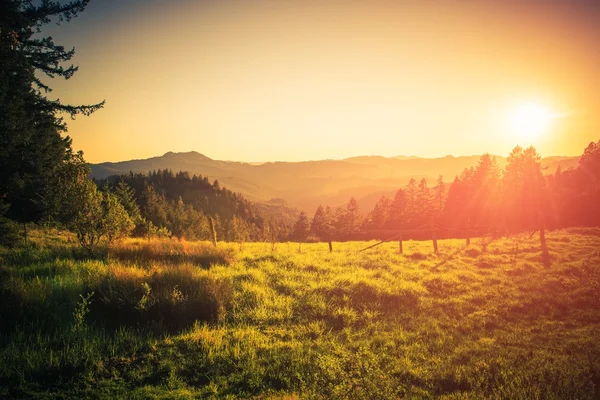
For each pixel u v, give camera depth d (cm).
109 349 771
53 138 1666
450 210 7625
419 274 1606
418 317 1109
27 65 1254
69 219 1492
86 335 818
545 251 1831
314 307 1134
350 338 939
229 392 655
